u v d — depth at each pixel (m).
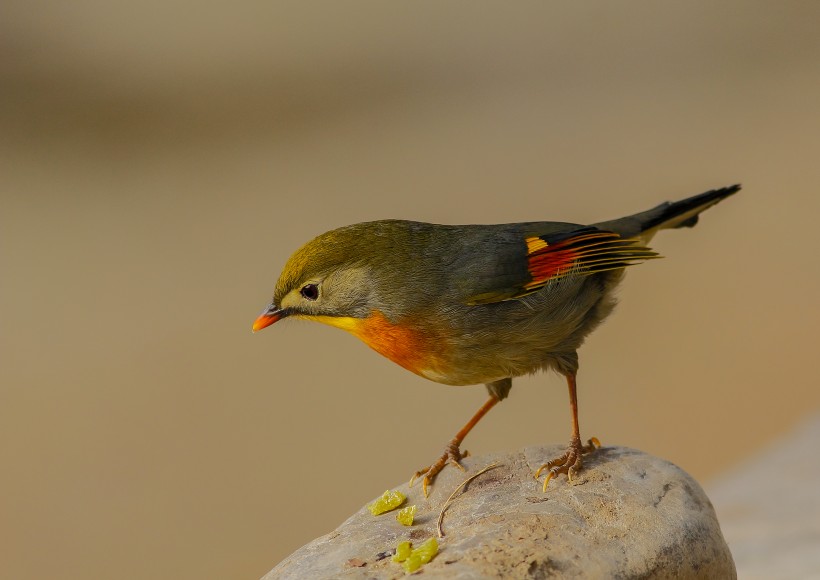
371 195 21.83
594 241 6.37
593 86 28.45
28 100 29.06
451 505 5.70
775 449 9.87
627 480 5.61
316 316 6.30
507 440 12.52
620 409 12.88
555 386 13.88
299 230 20.06
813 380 12.55
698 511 5.43
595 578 4.84
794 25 31.66
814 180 20.03
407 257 6.17
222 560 10.71
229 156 25.81
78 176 24.69
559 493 5.52
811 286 15.50
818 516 7.86
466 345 6.19
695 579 5.17
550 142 24.28
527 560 4.84
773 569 6.96
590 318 6.55
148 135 27.38
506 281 6.11
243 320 16.48
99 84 29.27
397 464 12.22
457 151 24.44
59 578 10.51
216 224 21.05
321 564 5.24
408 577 4.83
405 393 14.05
